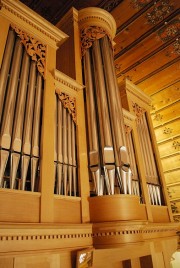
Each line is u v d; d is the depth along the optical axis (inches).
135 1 208.4
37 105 123.6
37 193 102.0
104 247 113.0
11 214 91.5
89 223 114.7
